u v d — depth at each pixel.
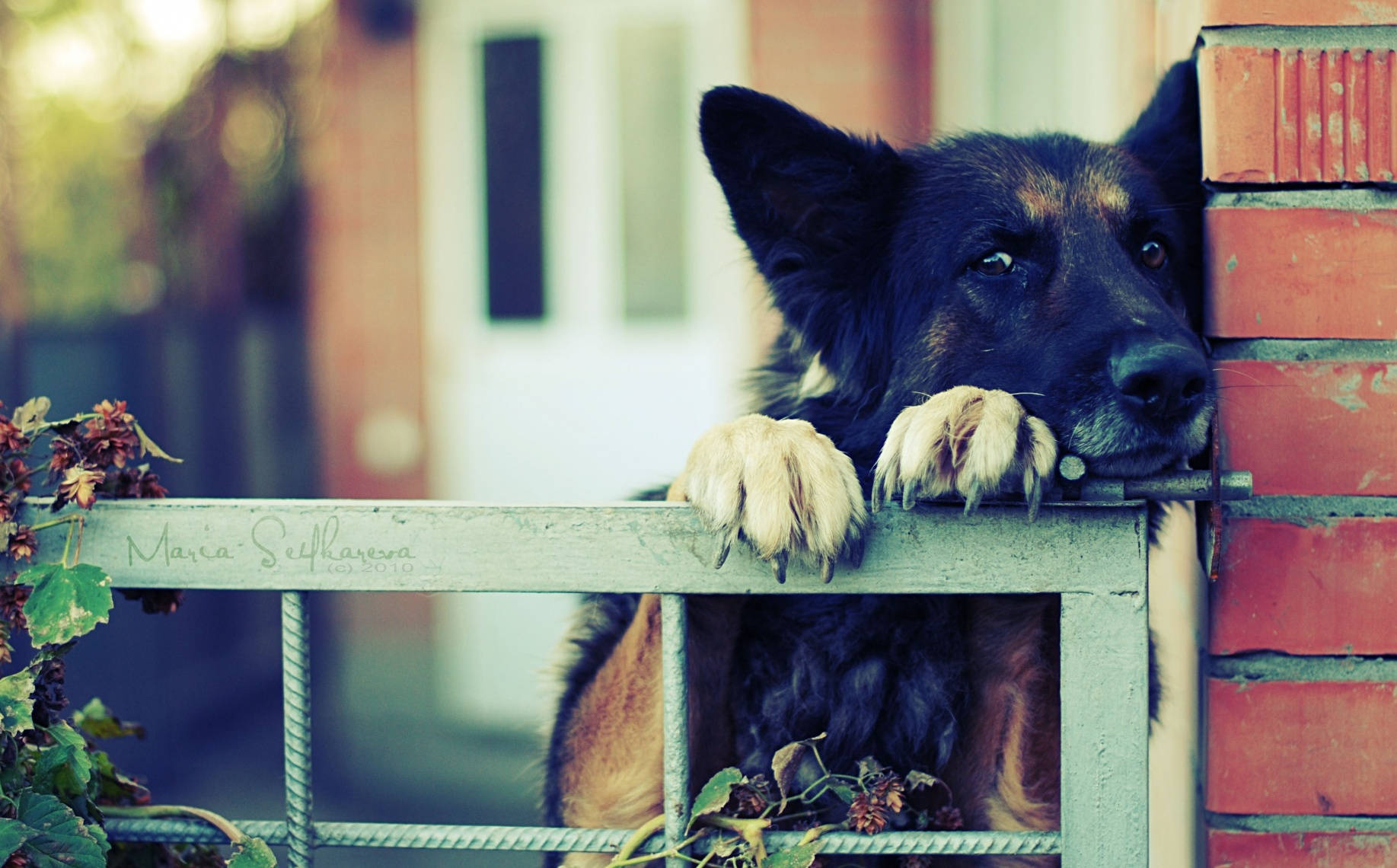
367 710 7.09
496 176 6.89
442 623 7.02
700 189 6.71
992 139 2.27
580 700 2.04
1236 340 1.61
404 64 6.80
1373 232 1.57
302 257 9.20
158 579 1.40
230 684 7.12
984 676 1.89
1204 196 1.79
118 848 1.57
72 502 1.40
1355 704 1.56
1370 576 1.56
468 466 7.02
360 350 6.98
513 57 6.81
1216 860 1.60
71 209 8.35
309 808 1.42
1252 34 1.58
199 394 6.70
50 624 1.32
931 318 2.12
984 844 1.36
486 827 1.41
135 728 1.78
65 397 5.63
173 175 7.19
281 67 8.36
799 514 1.34
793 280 2.23
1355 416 1.57
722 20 6.57
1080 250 1.97
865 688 1.94
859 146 2.21
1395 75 1.55
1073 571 1.33
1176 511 1.91
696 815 1.36
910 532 1.36
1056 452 1.33
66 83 7.98
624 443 6.90
